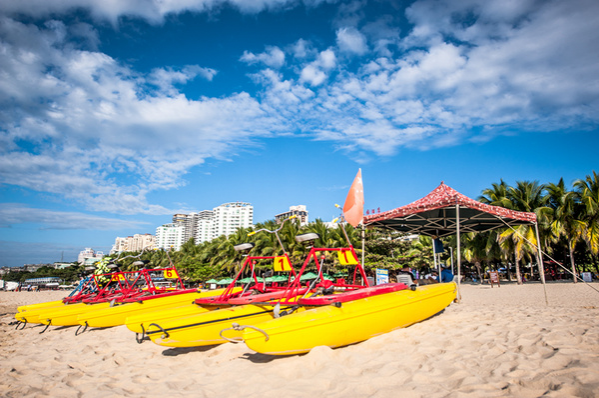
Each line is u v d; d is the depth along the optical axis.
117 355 6.09
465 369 3.85
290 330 4.57
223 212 155.12
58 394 4.25
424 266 32.47
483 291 19.52
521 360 3.99
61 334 8.98
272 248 32.16
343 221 6.73
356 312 5.21
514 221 11.84
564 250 28.52
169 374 4.81
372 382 3.65
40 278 82.81
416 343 5.14
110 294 11.14
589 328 5.26
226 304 6.46
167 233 170.75
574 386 3.05
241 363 4.78
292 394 3.53
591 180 23.36
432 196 11.19
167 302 9.41
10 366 5.96
